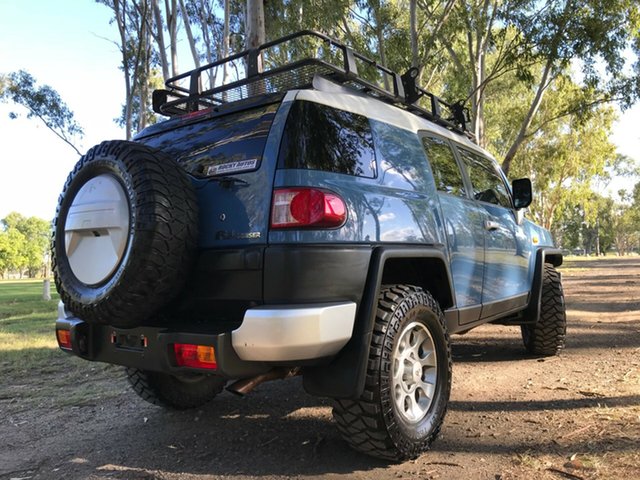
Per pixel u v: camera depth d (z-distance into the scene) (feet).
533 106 54.34
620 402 12.59
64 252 9.40
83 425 12.57
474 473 9.00
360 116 10.34
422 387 10.21
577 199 125.90
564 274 76.84
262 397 14.42
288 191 8.38
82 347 9.68
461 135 15.61
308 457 9.98
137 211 8.38
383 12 47.34
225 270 8.63
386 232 9.68
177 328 8.61
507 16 43.83
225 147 9.52
